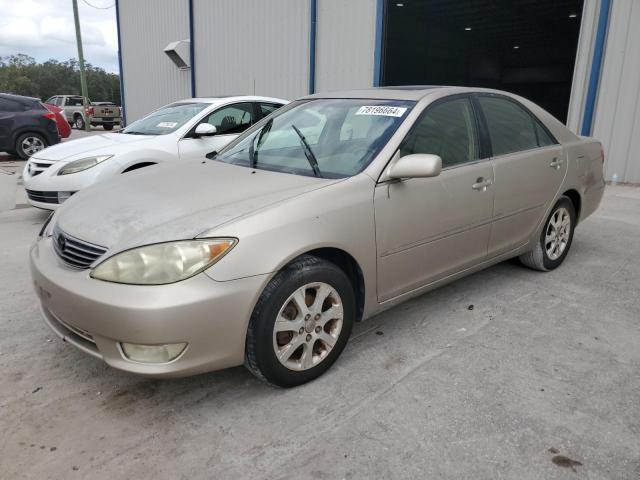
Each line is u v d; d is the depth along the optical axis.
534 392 2.69
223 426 2.44
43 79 86.62
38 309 3.73
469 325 3.46
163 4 17.88
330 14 11.80
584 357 3.05
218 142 6.63
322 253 2.82
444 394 2.68
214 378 2.86
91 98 90.00
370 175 2.92
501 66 28.64
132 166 5.95
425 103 3.35
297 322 2.63
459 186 3.33
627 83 8.27
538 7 17.39
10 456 2.24
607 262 4.73
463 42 23.89
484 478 2.11
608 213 6.60
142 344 2.29
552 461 2.20
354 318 2.95
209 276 2.33
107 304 2.29
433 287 3.40
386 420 2.47
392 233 2.98
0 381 2.81
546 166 4.06
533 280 4.27
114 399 2.66
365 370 2.91
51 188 5.77
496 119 3.82
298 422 2.46
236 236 2.40
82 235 2.63
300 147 3.38
